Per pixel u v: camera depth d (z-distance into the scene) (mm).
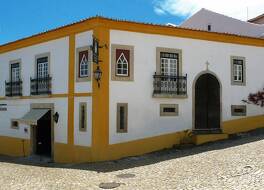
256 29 22828
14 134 21547
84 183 11953
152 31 17266
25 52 20531
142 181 11664
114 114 16391
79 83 17031
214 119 18969
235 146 15969
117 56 16531
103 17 16109
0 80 22703
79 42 17109
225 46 19344
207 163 13133
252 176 10680
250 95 20031
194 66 18359
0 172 14898
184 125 18031
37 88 19453
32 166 16750
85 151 16578
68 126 17531
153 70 17297
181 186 10586
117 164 15219
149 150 17094
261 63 20516
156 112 17344
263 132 19125
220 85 19109
